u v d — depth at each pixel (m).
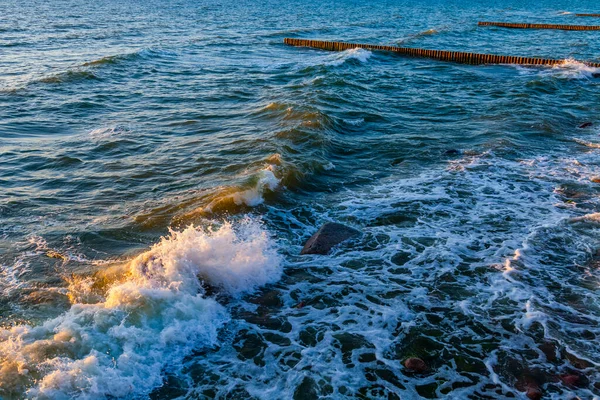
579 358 6.63
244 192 10.93
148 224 10.01
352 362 6.57
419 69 28.73
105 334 6.66
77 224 9.98
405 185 12.12
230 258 8.39
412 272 8.61
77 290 7.90
